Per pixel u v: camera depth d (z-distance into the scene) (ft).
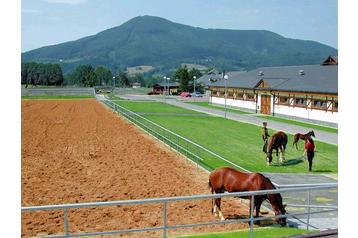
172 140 105.19
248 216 49.08
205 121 151.74
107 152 86.58
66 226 30.12
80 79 481.87
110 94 328.70
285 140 83.46
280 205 44.55
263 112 188.55
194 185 62.54
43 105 199.11
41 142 96.22
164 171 71.15
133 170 71.20
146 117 158.71
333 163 84.79
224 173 46.01
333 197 59.41
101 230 42.80
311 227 45.57
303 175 74.38
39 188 58.70
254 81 205.57
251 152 93.86
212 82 273.33
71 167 72.54
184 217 47.32
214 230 43.65
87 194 56.29
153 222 45.47
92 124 130.52
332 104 142.20
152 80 609.83
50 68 454.81
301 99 159.74
